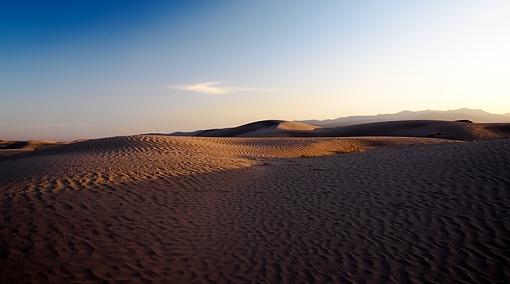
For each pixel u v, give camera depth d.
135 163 14.59
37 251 6.75
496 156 11.05
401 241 6.97
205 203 10.03
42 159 16.62
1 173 13.50
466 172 10.19
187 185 11.71
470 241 6.65
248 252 6.99
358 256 6.57
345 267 6.24
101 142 22.84
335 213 8.77
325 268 6.25
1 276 5.90
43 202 9.16
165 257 6.79
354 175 12.21
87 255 6.72
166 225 8.33
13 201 9.16
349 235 7.46
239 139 34.41
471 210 7.84
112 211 8.92
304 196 10.40
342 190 10.59
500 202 7.98
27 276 5.94
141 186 11.17
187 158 16.83
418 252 6.50
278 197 10.49
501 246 6.37
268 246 7.22
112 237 7.53
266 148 28.91
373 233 7.44
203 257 6.81
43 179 11.34
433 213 8.00
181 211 9.30
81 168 13.09
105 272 6.18
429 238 6.95
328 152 30.83
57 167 13.30
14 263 6.30
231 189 11.55
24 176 11.94
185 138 26.92
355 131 72.50
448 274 5.78
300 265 6.40
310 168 14.42
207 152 21.53
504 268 5.79
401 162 13.08
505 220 7.20
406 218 7.96
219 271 6.29
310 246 7.11
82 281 5.88
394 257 6.43
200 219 8.78
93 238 7.43
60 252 6.77
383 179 11.12
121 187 10.88
